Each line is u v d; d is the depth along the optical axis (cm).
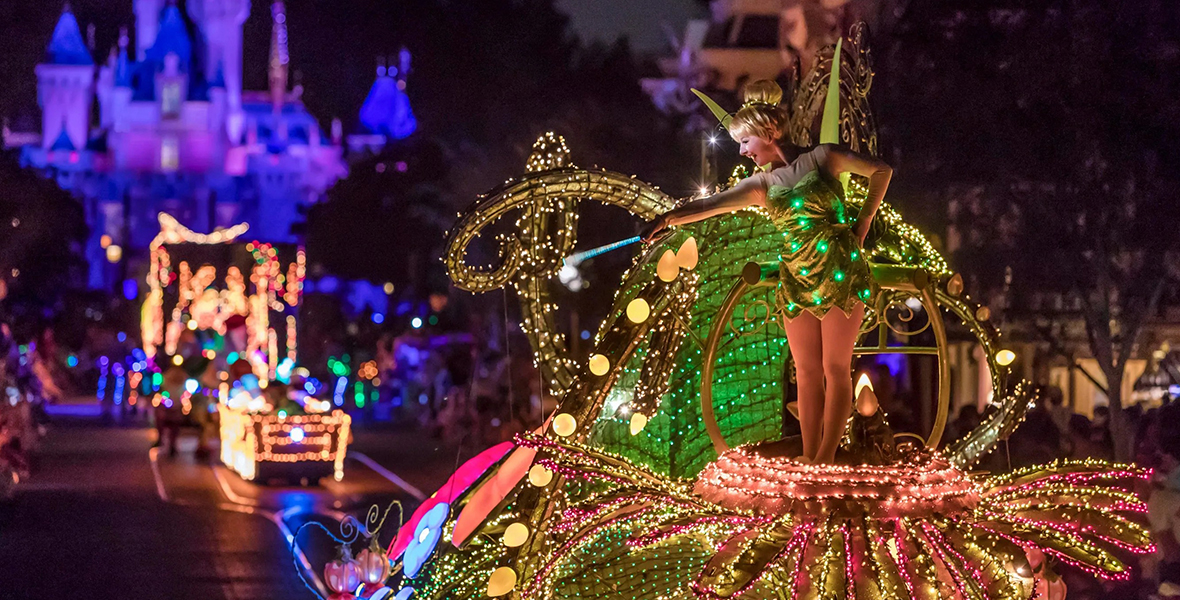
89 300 5509
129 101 9969
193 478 1983
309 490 1777
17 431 1702
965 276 1717
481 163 3566
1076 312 1700
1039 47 1661
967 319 549
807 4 1507
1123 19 1648
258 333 3412
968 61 1686
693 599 477
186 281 3431
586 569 498
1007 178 1694
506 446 564
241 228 3434
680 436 529
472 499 525
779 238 503
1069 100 1659
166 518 1509
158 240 3416
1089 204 1662
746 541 419
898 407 1398
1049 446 1371
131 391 3866
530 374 1958
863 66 502
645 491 441
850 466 432
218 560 1198
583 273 1764
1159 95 1639
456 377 2289
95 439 2834
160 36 10150
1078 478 489
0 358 1716
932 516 416
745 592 429
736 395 536
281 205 9688
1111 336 1683
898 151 1723
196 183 9800
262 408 1884
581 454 430
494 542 521
